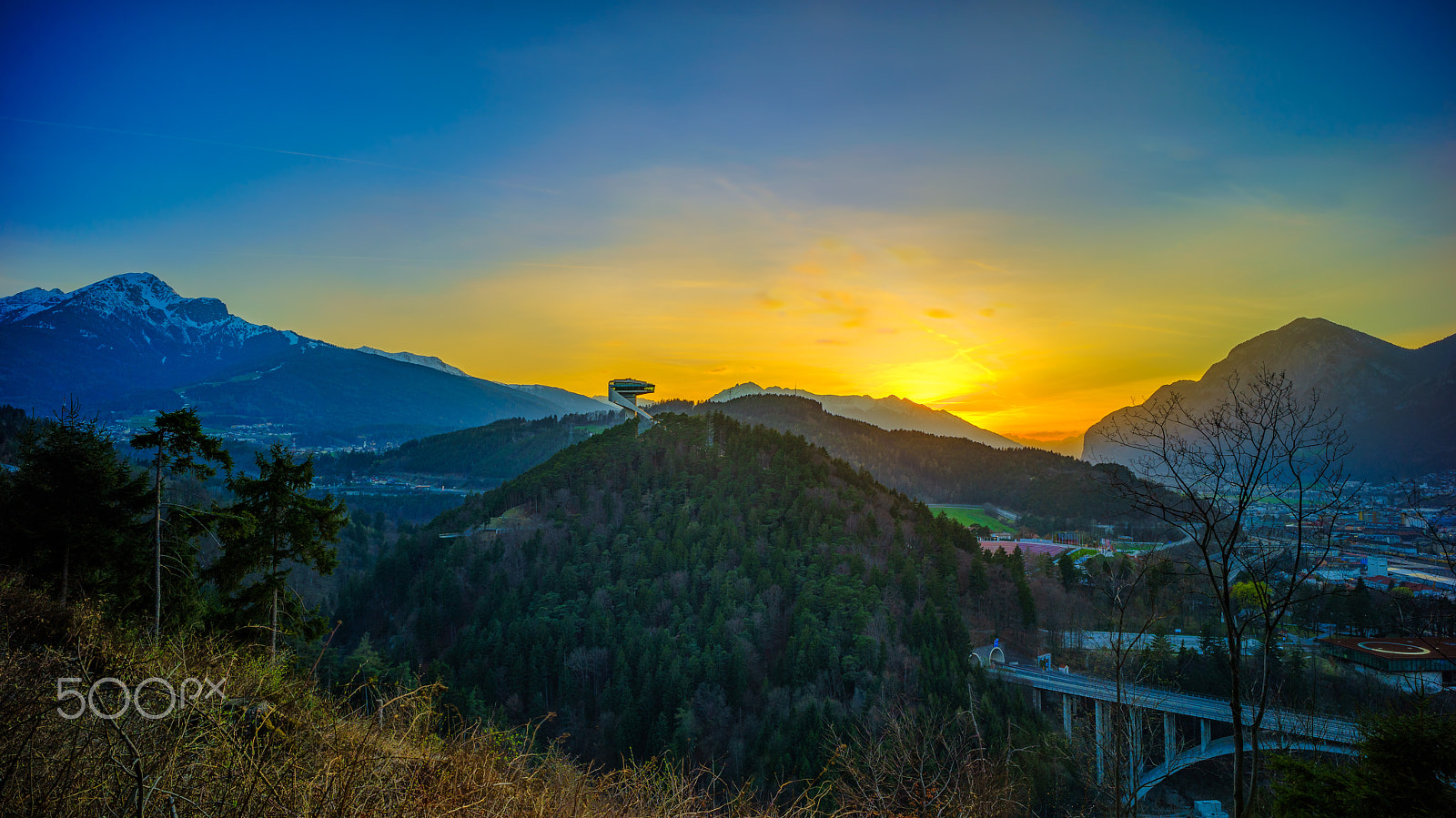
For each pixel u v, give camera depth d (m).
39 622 10.67
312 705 6.90
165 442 18.25
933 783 8.73
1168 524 9.62
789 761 41.88
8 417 76.25
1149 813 34.84
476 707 44.41
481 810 5.82
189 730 6.07
